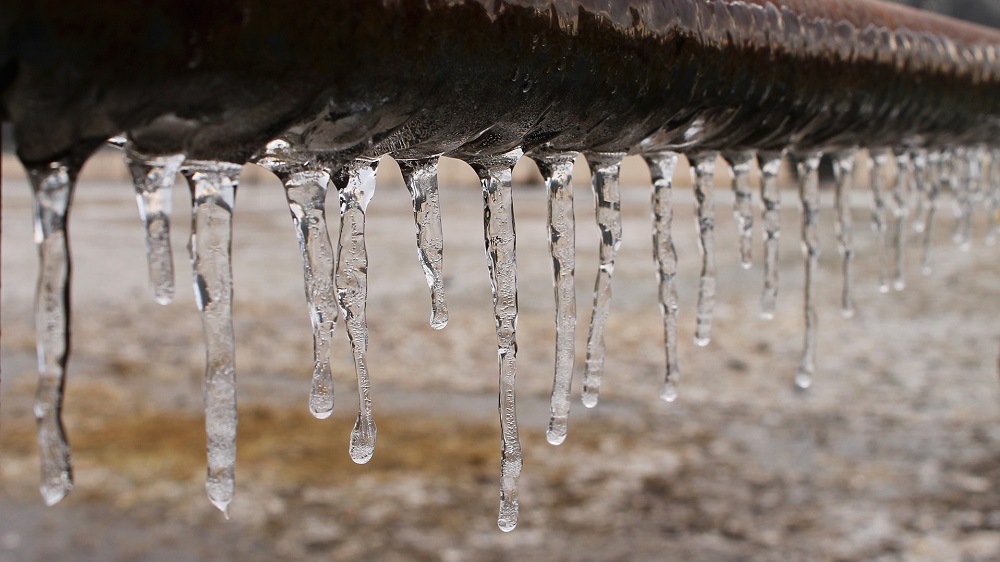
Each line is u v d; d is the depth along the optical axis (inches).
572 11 37.5
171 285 34.1
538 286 565.9
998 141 87.7
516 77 36.3
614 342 431.2
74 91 25.5
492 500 267.3
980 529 233.1
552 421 57.2
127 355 425.1
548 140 44.4
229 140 31.2
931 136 71.2
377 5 30.1
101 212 1047.0
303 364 407.8
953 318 469.4
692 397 354.6
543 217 926.4
